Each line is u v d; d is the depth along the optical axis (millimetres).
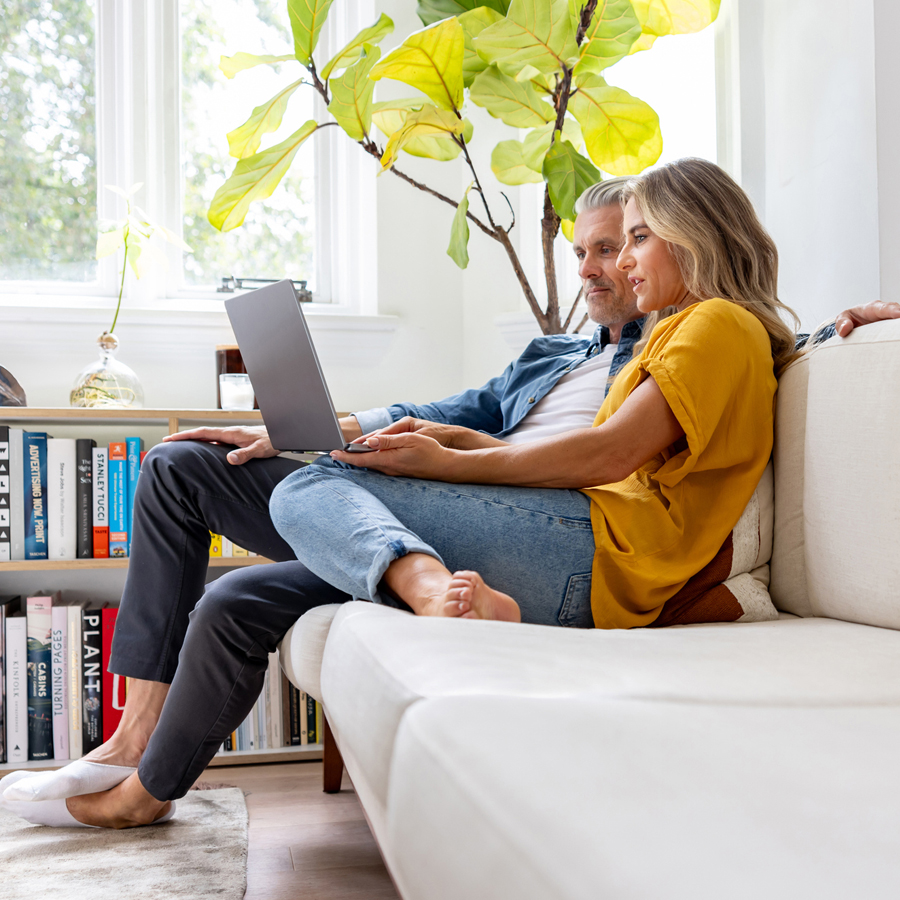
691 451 1000
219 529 1344
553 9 1634
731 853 267
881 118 1386
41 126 2400
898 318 979
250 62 1915
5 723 1843
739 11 1743
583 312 2287
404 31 2477
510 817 291
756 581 1078
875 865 262
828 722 453
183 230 2490
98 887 1116
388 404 2463
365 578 865
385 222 2473
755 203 1736
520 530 979
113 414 1877
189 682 1173
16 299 2314
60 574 2195
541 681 496
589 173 1729
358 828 1420
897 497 892
